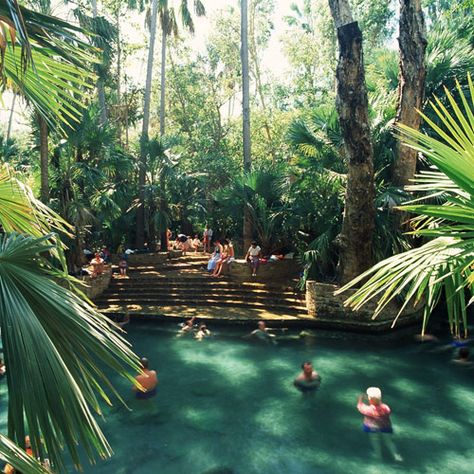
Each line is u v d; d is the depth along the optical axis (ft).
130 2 78.28
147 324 41.34
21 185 9.90
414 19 35.68
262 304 43.47
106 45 47.88
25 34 6.30
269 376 29.66
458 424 22.91
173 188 69.97
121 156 54.03
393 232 38.04
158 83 102.83
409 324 38.73
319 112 43.75
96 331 7.66
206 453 20.83
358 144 35.01
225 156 81.10
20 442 6.10
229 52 97.55
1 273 7.36
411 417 23.75
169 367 31.55
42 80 9.53
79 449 21.22
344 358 32.45
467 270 8.00
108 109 89.97
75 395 6.65
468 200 6.73
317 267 42.65
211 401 26.27
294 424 23.36
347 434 22.24
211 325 40.37
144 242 67.21
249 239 54.80
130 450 21.20
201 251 74.08
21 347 6.56
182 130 98.84
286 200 48.83
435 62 40.63
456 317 7.79
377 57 49.70
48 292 7.55
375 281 7.47
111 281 51.11
